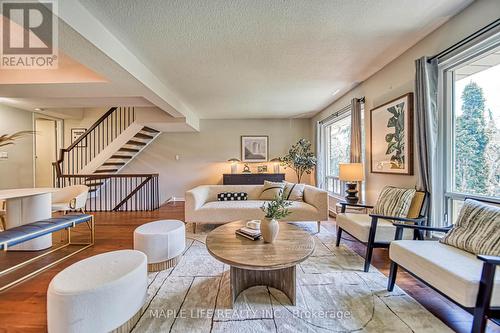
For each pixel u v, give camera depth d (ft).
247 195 15.28
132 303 5.36
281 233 7.77
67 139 23.02
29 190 10.21
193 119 20.25
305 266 8.43
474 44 6.64
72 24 5.84
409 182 9.44
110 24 7.02
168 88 13.24
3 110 15.78
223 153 23.40
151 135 22.47
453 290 4.78
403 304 6.18
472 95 7.26
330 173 19.20
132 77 9.22
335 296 6.55
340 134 17.29
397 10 6.76
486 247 5.42
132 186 23.09
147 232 8.34
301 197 14.48
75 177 18.75
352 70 11.19
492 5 6.19
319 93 14.74
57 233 12.59
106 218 16.17
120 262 5.88
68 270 5.47
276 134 23.47
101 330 4.84
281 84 12.89
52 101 14.53
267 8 6.46
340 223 10.09
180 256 9.07
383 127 10.91
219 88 13.37
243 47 8.62
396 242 6.72
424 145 8.14
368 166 12.42
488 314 4.44
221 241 7.04
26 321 5.63
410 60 9.14
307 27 7.45
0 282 7.48
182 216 16.76
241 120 23.40
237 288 6.52
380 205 9.48
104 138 23.26
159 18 6.78
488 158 6.83
